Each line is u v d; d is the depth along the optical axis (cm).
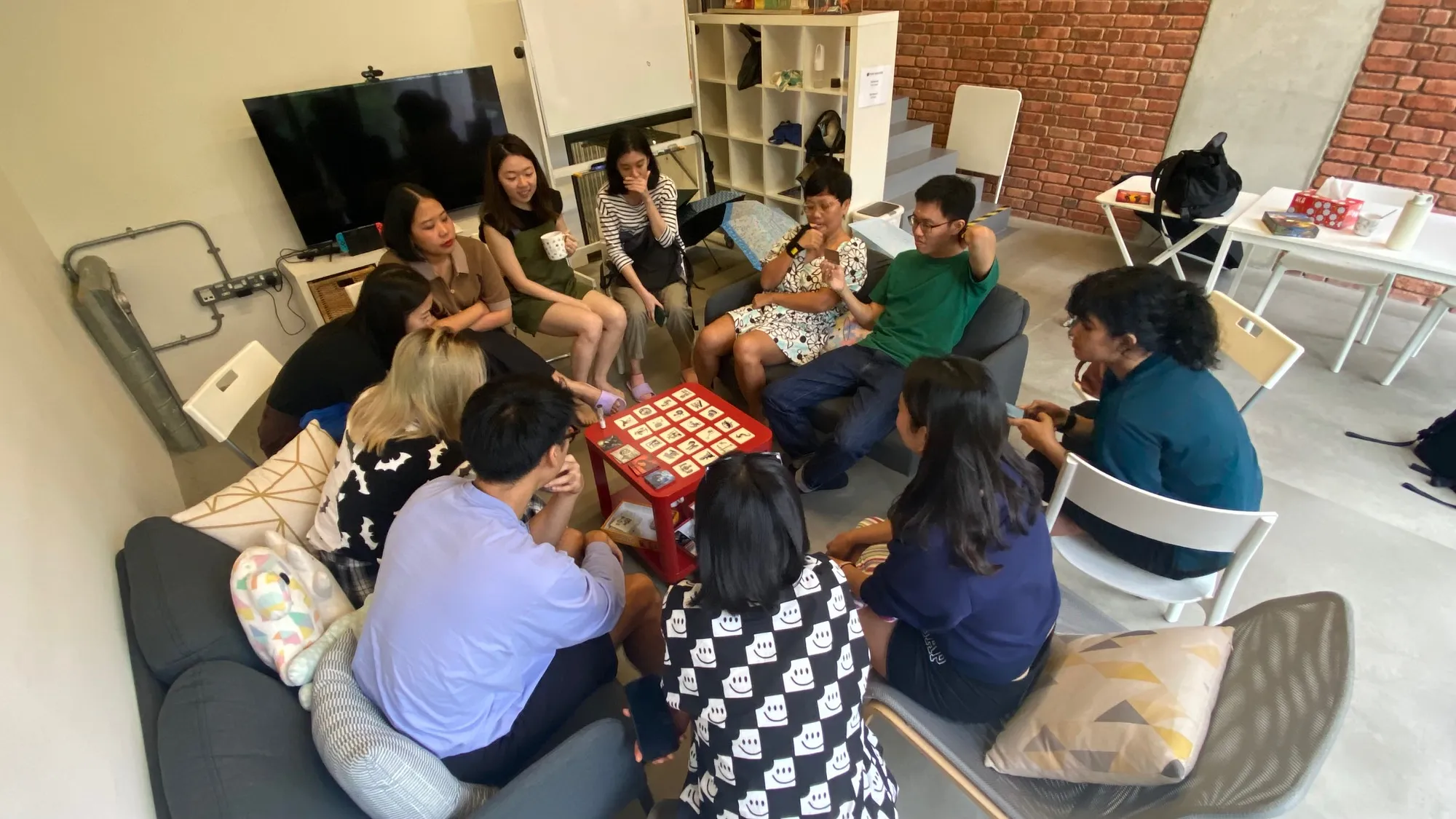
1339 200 263
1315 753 86
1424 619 186
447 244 232
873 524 174
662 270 318
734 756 104
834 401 238
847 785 106
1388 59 319
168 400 270
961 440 114
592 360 285
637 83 397
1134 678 111
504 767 126
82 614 108
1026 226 477
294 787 100
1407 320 331
